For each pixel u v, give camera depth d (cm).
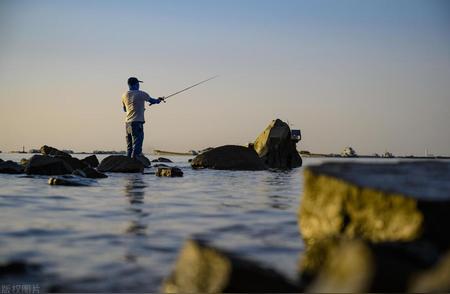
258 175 1377
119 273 364
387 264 275
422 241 328
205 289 294
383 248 297
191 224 546
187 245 321
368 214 389
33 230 505
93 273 364
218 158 1700
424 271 277
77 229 513
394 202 372
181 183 1062
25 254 410
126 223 549
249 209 662
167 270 372
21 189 884
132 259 400
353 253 281
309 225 447
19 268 372
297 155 2058
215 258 297
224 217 594
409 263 288
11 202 711
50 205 684
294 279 339
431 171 444
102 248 433
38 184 981
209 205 699
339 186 415
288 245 446
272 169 1755
